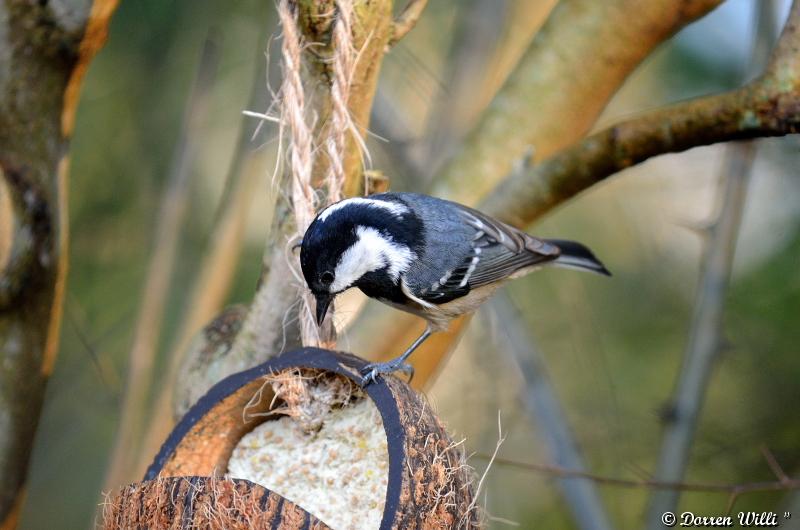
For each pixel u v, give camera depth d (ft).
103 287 37.88
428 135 36.01
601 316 39.17
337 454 19.79
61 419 39.17
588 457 37.14
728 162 31.55
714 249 31.22
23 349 22.68
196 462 20.12
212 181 38.96
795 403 35.60
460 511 18.19
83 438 39.60
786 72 20.71
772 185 36.42
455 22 40.40
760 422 35.60
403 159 35.19
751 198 36.55
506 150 26.58
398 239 22.86
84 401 39.09
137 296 37.88
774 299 36.09
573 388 38.17
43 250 22.57
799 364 35.73
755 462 34.94
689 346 31.04
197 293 30.09
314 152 20.76
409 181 35.09
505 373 37.19
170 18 37.14
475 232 24.27
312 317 21.12
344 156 21.31
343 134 20.36
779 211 36.29
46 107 22.52
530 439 37.50
